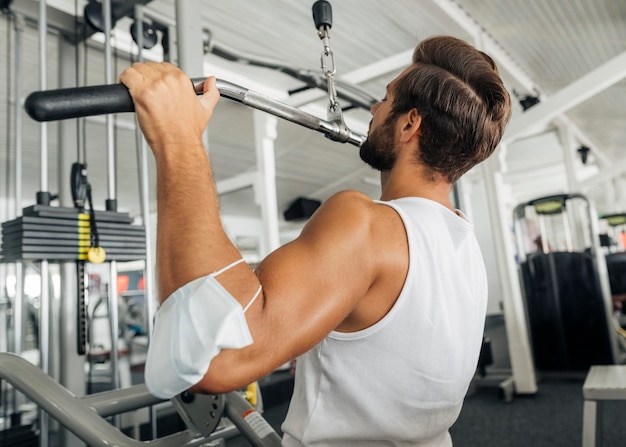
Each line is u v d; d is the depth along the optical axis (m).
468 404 3.74
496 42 4.13
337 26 3.73
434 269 0.60
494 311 10.20
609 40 4.18
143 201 1.77
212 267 0.47
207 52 2.91
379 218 0.58
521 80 4.70
